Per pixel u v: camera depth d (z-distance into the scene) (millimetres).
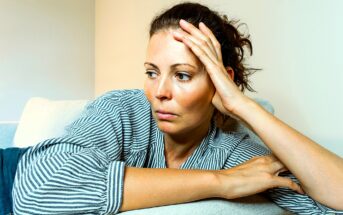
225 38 716
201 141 743
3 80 2109
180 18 643
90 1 2438
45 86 2268
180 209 532
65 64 2344
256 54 1174
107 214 507
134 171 539
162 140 737
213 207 560
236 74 771
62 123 1049
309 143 599
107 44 2311
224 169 650
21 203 496
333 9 916
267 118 611
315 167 584
